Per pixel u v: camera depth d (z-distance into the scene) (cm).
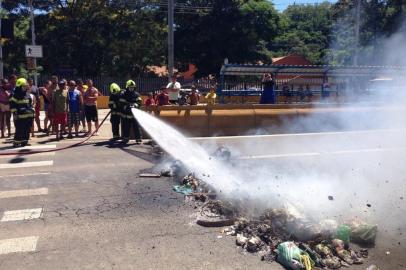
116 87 1224
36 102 1395
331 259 456
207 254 476
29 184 764
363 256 474
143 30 3956
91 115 1350
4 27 2003
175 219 583
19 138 1136
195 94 1869
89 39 3819
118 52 3916
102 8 3784
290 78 2330
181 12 4003
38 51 2078
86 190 724
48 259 466
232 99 2122
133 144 1175
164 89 1561
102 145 1161
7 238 522
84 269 443
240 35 4022
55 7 3747
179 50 4200
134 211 616
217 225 557
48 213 610
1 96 1273
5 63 3628
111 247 495
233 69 2002
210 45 4028
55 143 1195
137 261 460
